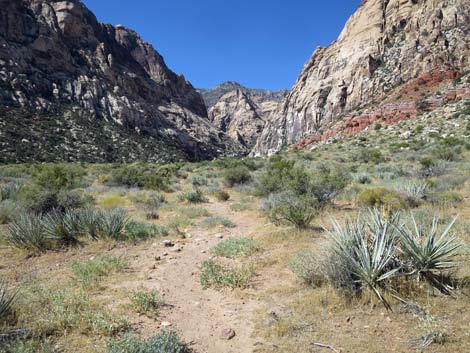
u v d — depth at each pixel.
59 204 11.32
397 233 5.70
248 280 6.16
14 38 93.88
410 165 25.89
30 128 69.56
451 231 7.37
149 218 11.80
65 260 7.46
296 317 4.66
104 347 4.04
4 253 7.80
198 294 5.75
